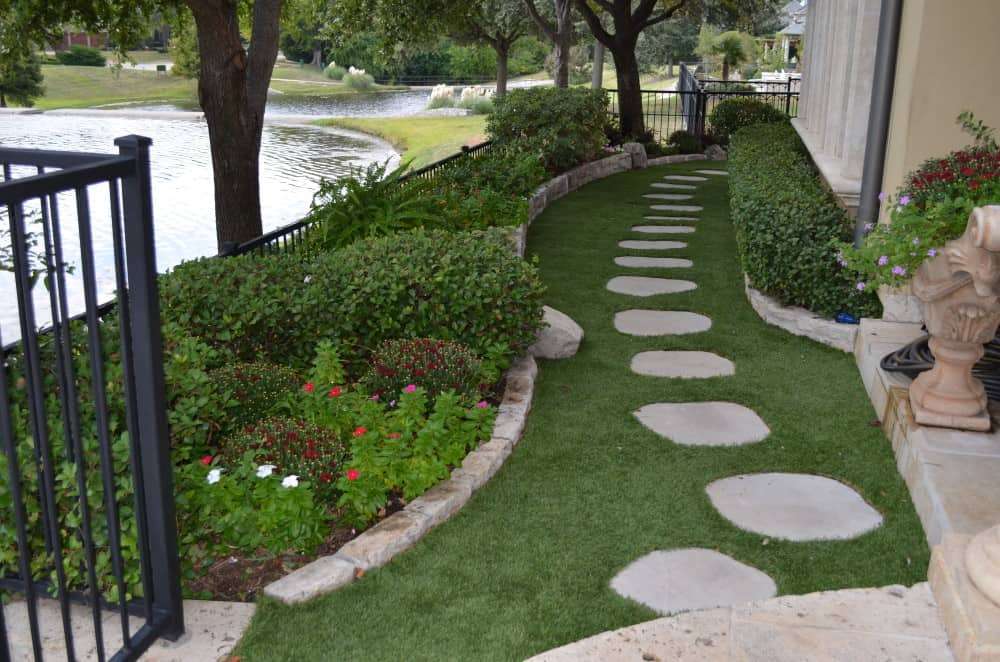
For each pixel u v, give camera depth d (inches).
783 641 119.3
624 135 746.2
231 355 198.1
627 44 739.4
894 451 180.4
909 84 219.3
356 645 121.0
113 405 120.1
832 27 398.6
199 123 1330.0
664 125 1105.4
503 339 215.9
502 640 122.3
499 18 981.2
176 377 143.6
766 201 282.7
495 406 203.9
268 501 140.9
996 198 165.6
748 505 160.7
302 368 213.8
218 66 335.9
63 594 103.9
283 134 1218.6
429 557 143.3
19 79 1611.7
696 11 976.9
